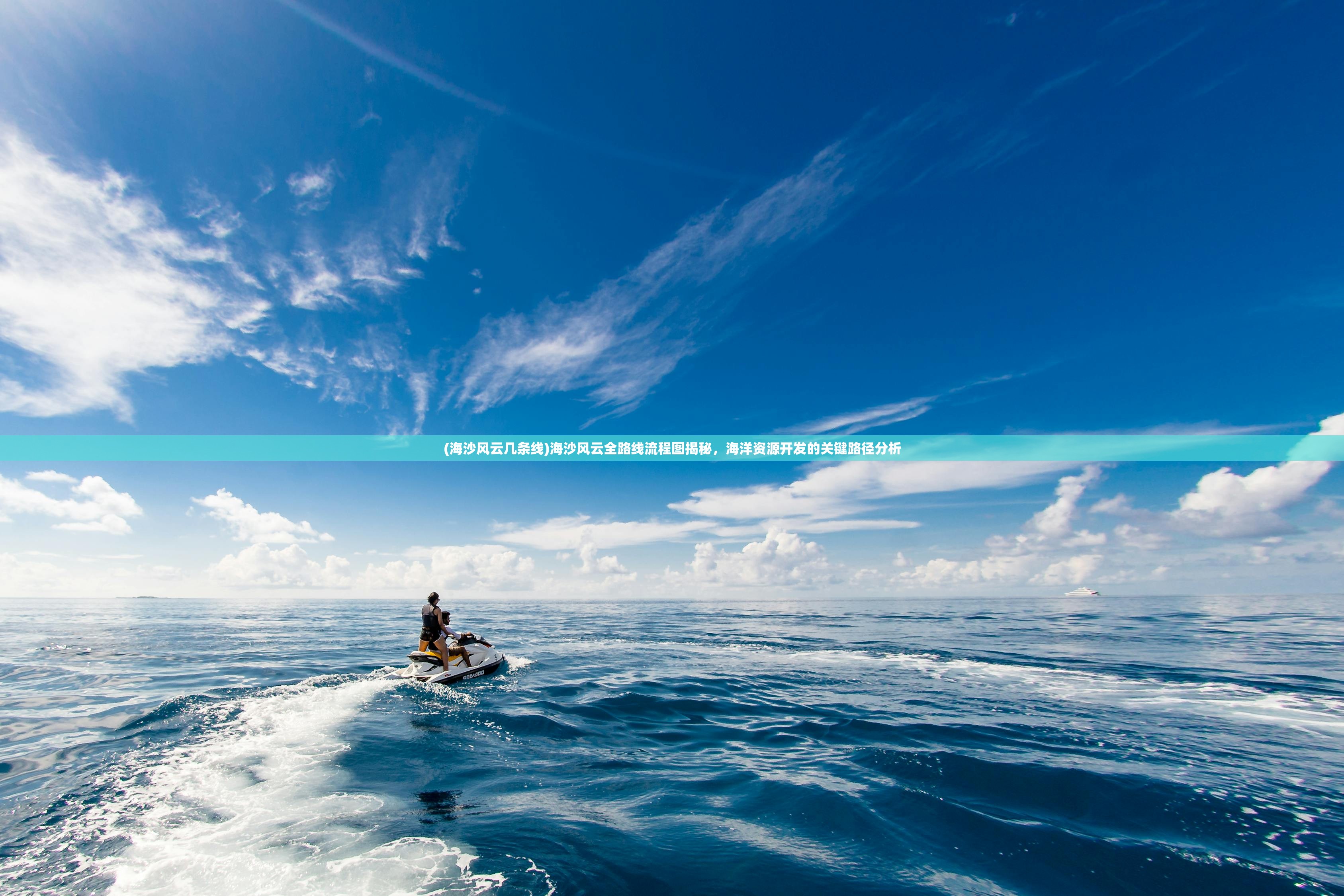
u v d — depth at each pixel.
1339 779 5.65
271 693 9.47
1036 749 6.66
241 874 3.68
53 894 3.50
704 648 16.66
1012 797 5.18
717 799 5.11
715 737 7.33
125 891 3.53
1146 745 6.82
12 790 5.25
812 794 5.20
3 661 13.16
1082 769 5.89
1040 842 4.28
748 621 27.36
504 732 7.42
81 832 4.36
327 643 16.83
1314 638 18.19
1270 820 4.73
